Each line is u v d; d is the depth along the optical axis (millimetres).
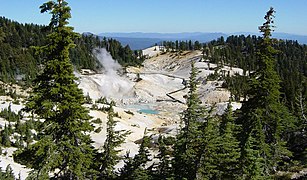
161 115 108875
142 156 23000
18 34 167375
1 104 88062
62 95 16219
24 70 131250
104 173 21500
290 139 32812
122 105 126125
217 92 120062
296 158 28734
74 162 16672
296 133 32750
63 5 15602
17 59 135500
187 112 18828
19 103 93562
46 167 15719
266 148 21656
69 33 15695
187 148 18828
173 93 139750
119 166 40781
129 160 23562
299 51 189500
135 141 66875
